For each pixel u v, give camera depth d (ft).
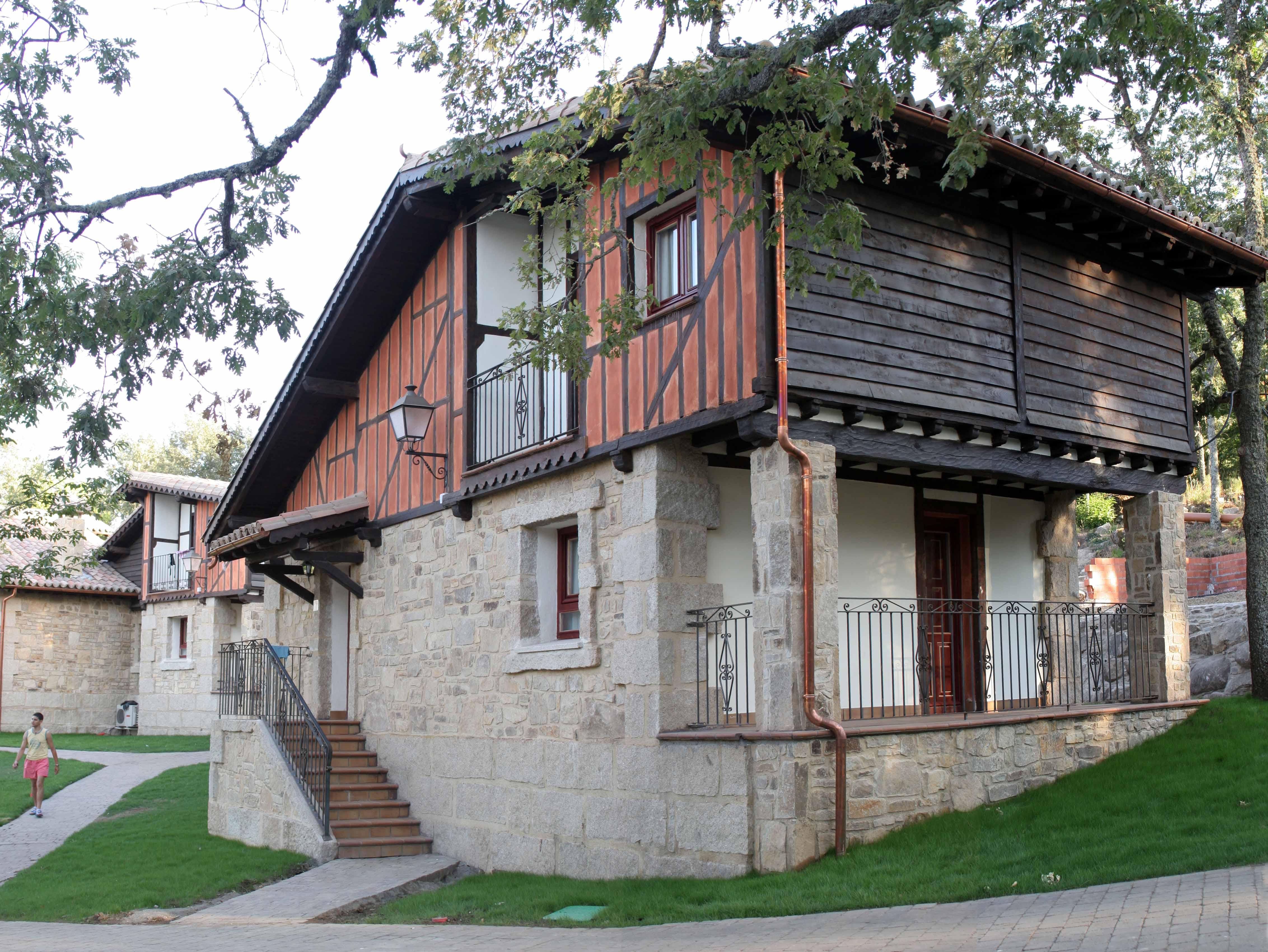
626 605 31.32
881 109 23.25
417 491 42.88
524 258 41.24
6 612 87.10
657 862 29.60
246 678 44.47
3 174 28.17
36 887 35.58
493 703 37.35
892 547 35.65
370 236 42.29
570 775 33.30
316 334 46.03
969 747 29.58
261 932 28.22
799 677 26.68
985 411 30.83
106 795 54.75
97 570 94.17
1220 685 42.80
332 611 49.29
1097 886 22.00
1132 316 36.47
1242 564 55.16
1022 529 39.52
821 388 27.50
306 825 38.99
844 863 25.57
